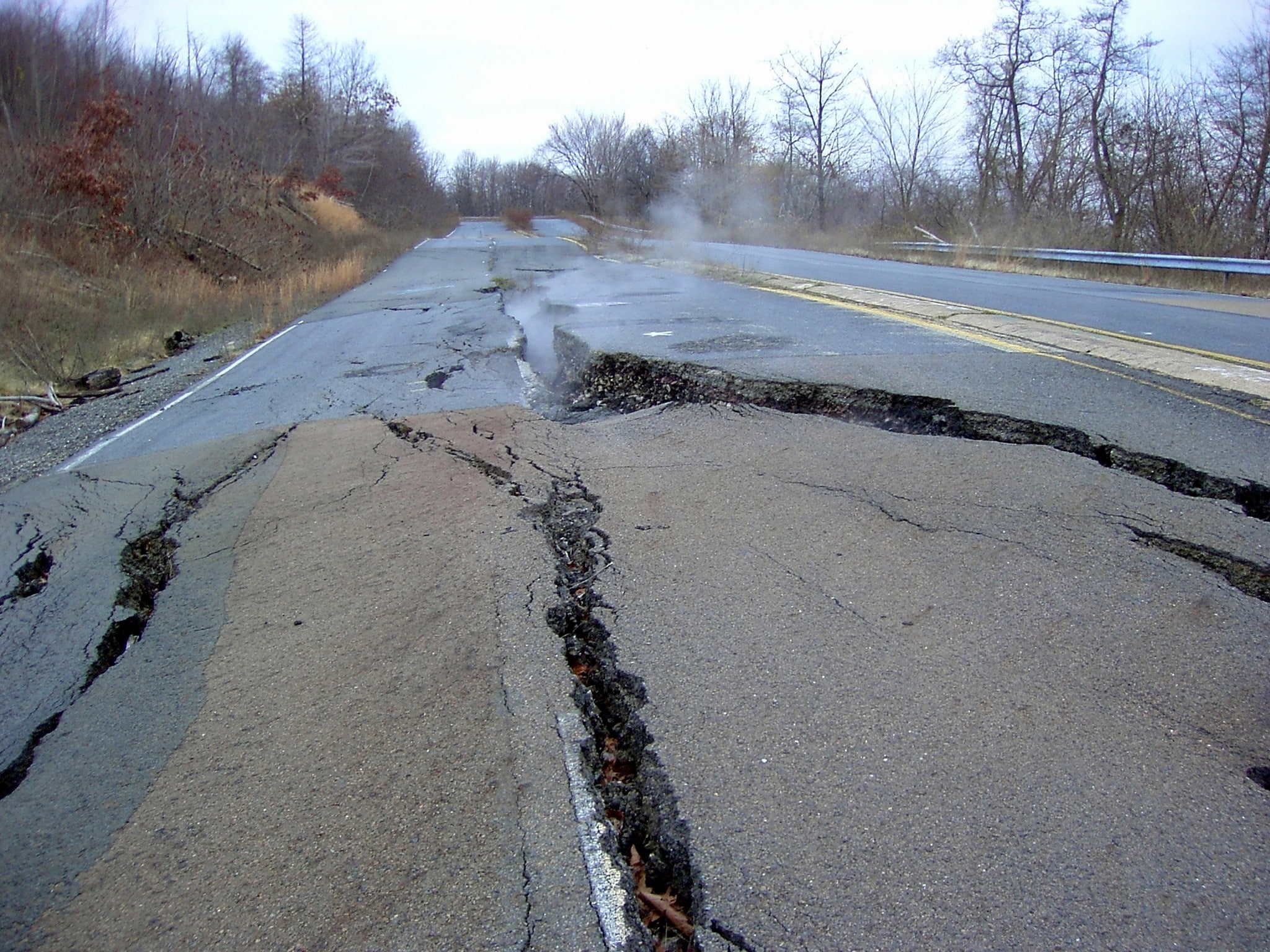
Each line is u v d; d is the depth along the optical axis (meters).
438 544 4.70
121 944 2.31
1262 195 24.59
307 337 13.54
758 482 5.11
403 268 26.12
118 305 15.55
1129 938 2.04
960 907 2.14
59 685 3.77
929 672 3.11
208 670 3.68
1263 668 3.00
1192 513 4.14
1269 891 2.15
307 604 4.19
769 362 7.72
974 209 33.31
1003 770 2.61
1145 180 26.77
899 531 4.26
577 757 2.86
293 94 51.47
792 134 49.84
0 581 4.98
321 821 2.68
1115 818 2.40
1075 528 4.10
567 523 4.83
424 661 3.52
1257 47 24.97
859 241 32.72
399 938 2.22
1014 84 33.44
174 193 20.67
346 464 6.38
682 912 2.30
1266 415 5.55
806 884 2.25
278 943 2.25
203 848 2.63
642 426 6.59
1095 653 3.15
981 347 8.02
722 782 2.65
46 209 17.84
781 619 3.55
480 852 2.48
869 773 2.63
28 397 10.50
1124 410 5.70
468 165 112.44
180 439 7.79
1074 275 18.98
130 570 4.95
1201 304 11.38
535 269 23.02
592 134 57.06
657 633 3.53
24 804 2.95
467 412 7.65
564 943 2.16
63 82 24.08
